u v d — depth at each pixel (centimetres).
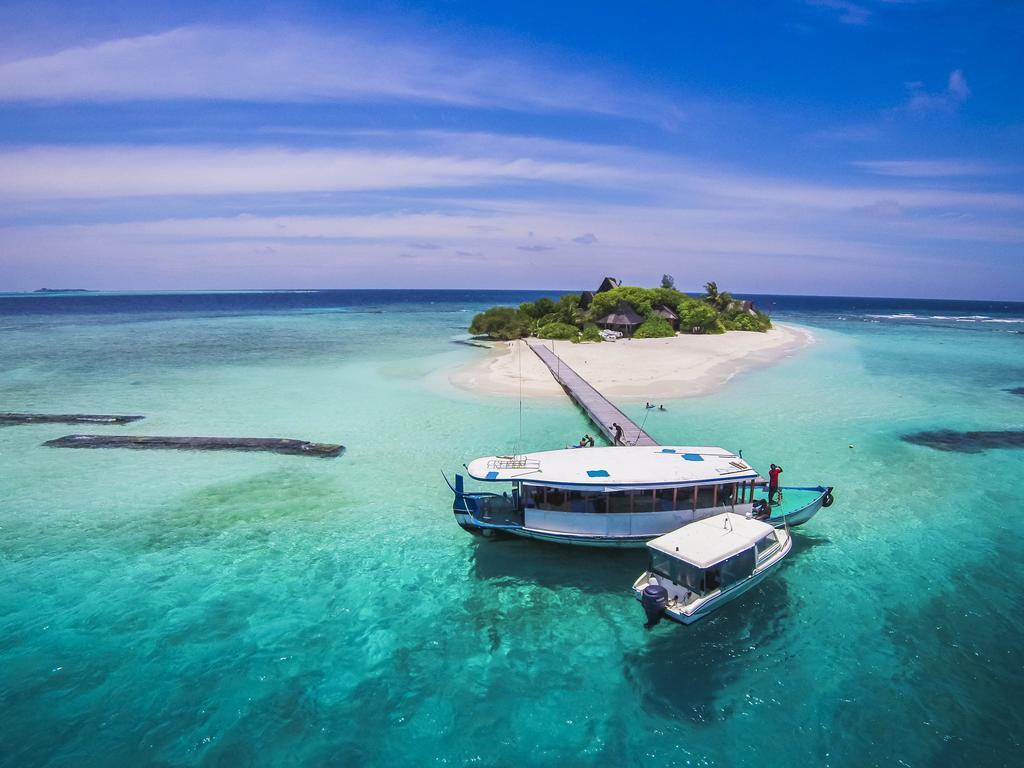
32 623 1697
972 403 4125
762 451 3055
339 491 2642
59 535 2227
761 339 7806
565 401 4156
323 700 1411
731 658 1552
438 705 1398
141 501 2536
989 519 2295
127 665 1526
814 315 17475
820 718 1345
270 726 1331
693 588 1628
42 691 1432
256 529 2278
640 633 1662
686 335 7919
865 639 1611
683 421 3584
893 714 1349
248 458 3064
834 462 2902
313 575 1956
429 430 3516
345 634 1658
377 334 9400
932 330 10788
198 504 2505
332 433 3491
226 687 1451
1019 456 2997
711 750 1265
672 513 1989
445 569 1997
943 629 1647
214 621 1712
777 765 1223
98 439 3350
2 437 3444
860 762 1224
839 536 2162
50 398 4425
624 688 1453
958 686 1433
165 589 1870
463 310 18375
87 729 1318
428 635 1656
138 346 7581
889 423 3581
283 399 4338
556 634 1661
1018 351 7088
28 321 12569
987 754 1238
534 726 1335
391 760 1245
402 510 2445
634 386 4522
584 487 1933
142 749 1266
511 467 2075
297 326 11181
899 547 2084
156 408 4112
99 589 1869
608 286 9425
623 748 1273
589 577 1945
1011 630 1641
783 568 1953
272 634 1655
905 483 2642
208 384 4906
